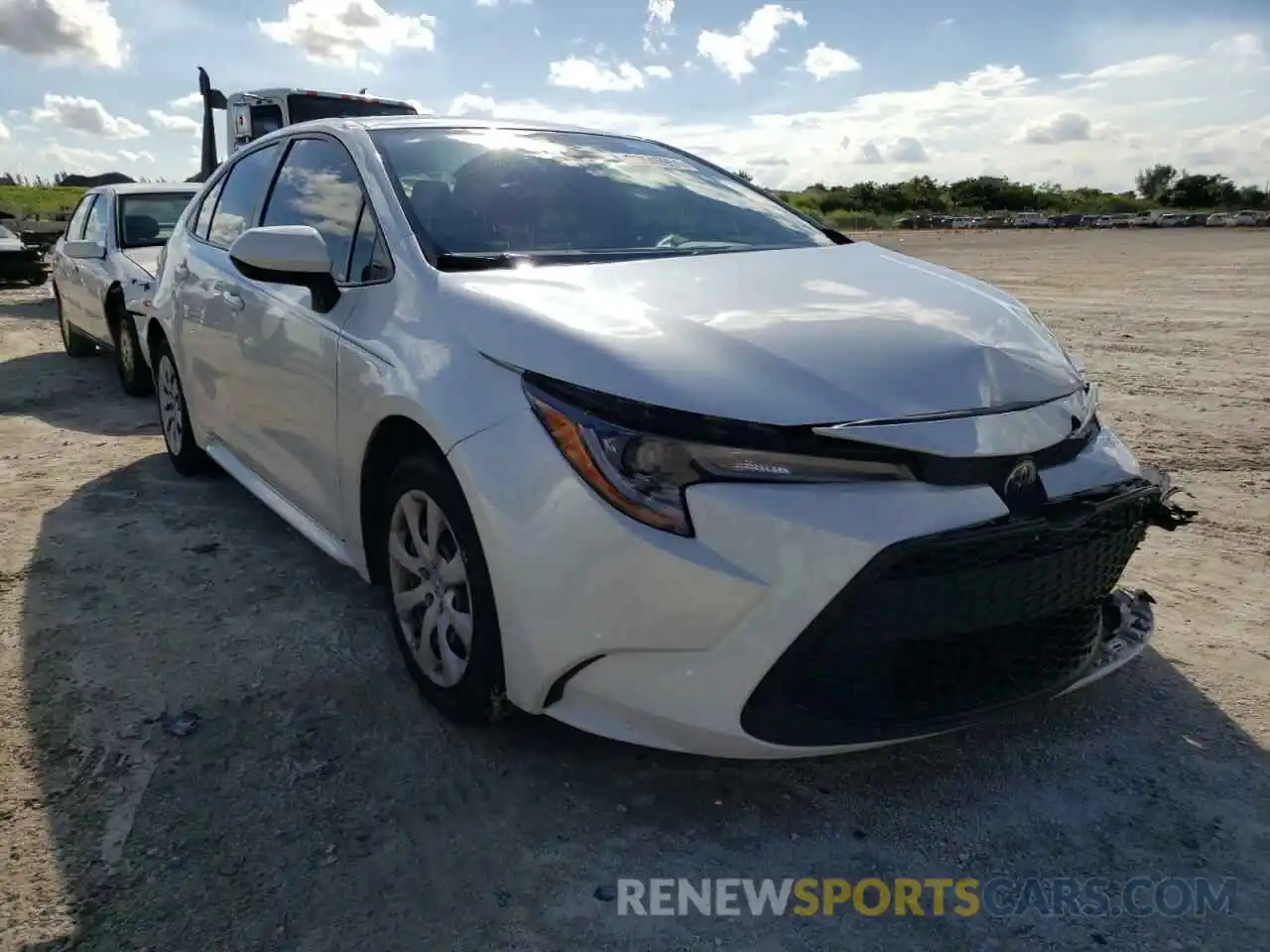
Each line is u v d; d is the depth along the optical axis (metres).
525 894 2.07
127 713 2.71
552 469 2.17
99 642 3.12
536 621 2.21
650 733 2.16
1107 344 9.17
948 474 2.11
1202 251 24.06
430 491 2.52
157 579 3.62
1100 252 24.17
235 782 2.41
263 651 3.08
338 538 3.15
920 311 2.55
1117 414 6.28
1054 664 2.40
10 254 15.17
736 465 2.05
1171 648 3.13
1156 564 3.81
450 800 2.36
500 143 3.49
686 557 2.03
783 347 2.26
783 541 2.01
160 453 5.42
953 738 2.65
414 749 2.56
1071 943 1.96
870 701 2.17
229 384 3.88
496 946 1.93
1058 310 11.91
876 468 2.08
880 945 1.96
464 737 2.62
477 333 2.43
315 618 3.31
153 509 4.41
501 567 2.24
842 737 2.13
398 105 12.67
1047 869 2.16
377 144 3.28
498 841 2.23
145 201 7.80
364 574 3.00
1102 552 2.35
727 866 2.16
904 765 2.53
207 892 2.05
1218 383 7.25
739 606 2.03
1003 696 2.30
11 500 4.53
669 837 2.25
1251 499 4.58
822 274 2.83
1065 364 2.58
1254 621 3.31
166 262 4.79
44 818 2.27
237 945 1.92
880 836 2.26
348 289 3.00
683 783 2.44
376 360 2.70
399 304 2.74
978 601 2.14
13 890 2.04
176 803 2.33
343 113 12.26
